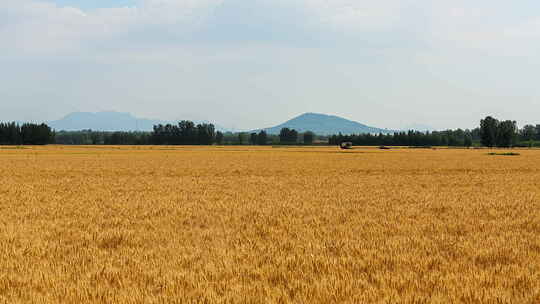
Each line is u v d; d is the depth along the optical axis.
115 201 18.09
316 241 10.23
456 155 81.25
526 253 9.03
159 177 32.12
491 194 21.53
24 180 29.12
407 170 41.59
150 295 6.29
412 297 6.19
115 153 86.00
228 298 6.13
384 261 8.34
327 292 6.42
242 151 102.50
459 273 7.54
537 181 29.95
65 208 16.00
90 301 6.03
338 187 25.08
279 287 6.76
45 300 6.05
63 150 104.81
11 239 10.36
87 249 9.36
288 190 23.17
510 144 161.88
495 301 6.09
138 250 9.27
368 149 128.12
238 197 19.77
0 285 6.74
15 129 164.75
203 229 11.97
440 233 11.41
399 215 14.56
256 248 9.53
